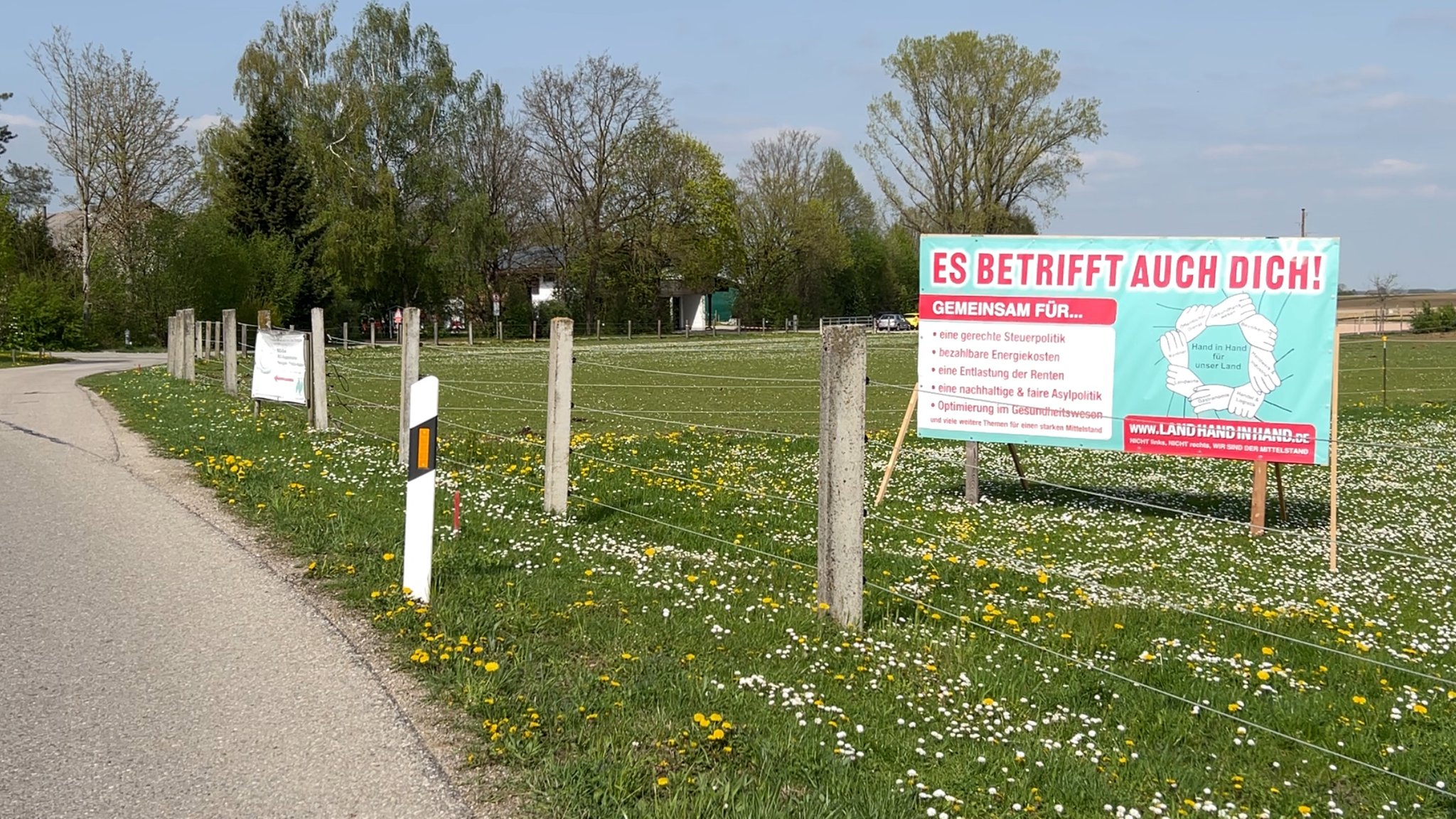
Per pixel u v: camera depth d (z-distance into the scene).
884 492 14.38
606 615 7.54
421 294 72.00
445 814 4.64
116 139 64.19
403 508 10.95
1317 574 11.08
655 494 13.09
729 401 28.19
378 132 68.31
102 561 8.66
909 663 7.12
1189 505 15.02
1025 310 14.12
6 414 19.61
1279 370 13.25
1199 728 6.38
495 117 74.31
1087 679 7.01
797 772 5.15
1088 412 14.00
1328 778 5.80
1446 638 8.88
